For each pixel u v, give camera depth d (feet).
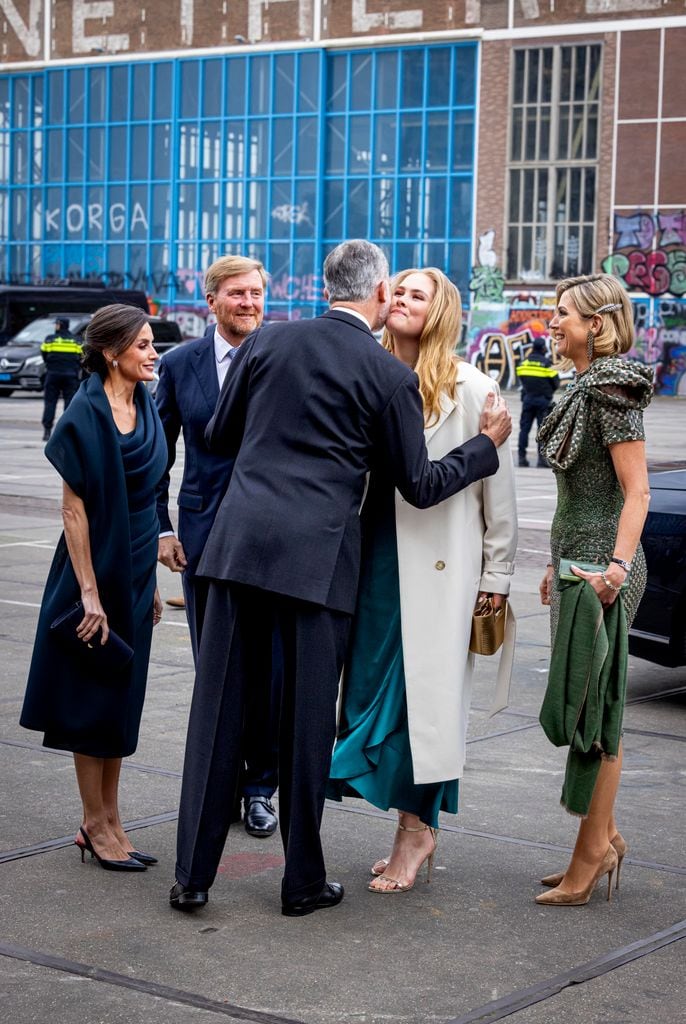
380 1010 11.07
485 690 22.89
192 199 158.71
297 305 153.48
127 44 160.45
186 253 159.63
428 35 144.77
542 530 43.37
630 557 13.24
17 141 168.86
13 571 33.68
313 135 151.23
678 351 138.62
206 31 155.63
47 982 11.48
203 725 13.15
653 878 14.42
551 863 14.82
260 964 11.97
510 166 143.02
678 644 21.70
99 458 13.93
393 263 149.48
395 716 13.91
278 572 12.73
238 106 155.02
